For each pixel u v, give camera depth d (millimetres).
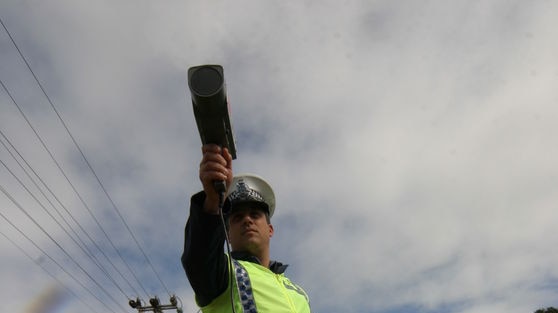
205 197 2211
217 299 2473
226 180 2068
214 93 1851
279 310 2498
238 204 3221
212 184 2045
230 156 2092
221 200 2068
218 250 2266
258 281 2600
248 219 3152
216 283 2373
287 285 2922
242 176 3691
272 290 2607
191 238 2193
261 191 3740
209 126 1985
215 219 2154
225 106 1937
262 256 3123
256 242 3096
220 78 1883
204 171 2027
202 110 1917
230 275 2498
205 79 1877
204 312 2545
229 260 2506
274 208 3848
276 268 3139
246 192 3281
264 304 2480
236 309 2424
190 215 2215
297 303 2756
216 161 2018
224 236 2262
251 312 2414
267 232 3264
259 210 3256
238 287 2492
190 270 2260
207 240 2168
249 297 2475
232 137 2084
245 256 3055
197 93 1853
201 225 2156
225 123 2002
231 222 3201
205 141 2066
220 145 2061
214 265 2277
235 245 3133
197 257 2205
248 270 2658
